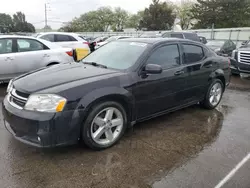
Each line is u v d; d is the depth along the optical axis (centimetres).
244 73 828
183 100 421
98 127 307
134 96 333
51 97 267
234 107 512
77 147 317
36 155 295
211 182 254
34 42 627
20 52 601
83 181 249
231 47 1270
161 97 374
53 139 268
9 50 589
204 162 291
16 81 321
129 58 359
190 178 259
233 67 856
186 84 414
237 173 270
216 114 464
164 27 4772
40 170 266
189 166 282
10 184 242
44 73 333
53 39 977
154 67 330
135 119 349
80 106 278
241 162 292
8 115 287
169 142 341
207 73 455
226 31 2272
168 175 264
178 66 397
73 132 279
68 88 277
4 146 314
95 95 288
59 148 312
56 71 338
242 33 2122
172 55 394
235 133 377
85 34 5306
